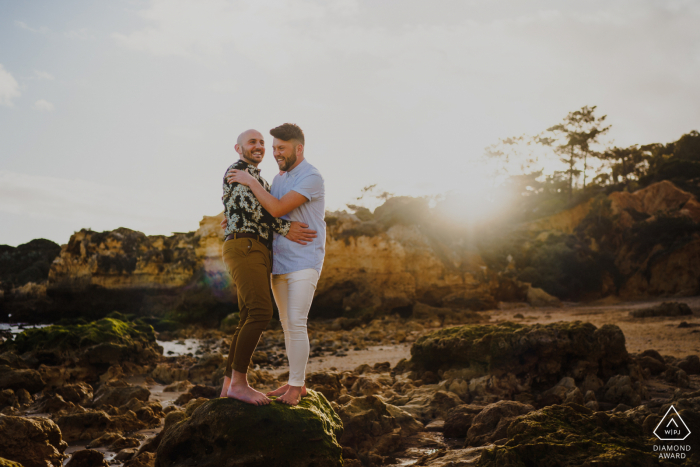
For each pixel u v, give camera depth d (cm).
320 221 447
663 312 2338
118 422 712
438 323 2805
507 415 584
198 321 3244
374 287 3356
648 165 8944
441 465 475
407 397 830
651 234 5172
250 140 441
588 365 854
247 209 415
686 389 828
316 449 418
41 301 3916
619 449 370
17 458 481
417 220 3788
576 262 4888
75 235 3900
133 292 3603
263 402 420
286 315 446
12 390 973
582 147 7662
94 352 1309
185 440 418
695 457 368
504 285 4138
